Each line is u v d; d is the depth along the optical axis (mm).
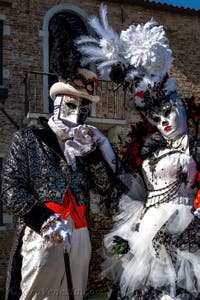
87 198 3514
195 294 3617
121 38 4113
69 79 3508
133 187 4031
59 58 3566
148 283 3676
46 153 3355
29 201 3129
